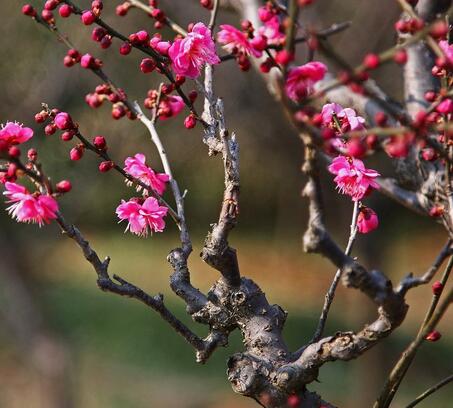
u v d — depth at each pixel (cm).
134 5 356
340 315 2444
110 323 2152
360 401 1350
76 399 1516
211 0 359
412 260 3181
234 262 295
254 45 273
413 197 395
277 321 298
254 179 3139
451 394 1736
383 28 1116
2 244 1338
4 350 1662
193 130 1280
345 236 1341
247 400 1725
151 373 1861
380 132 230
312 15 706
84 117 1147
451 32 324
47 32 1114
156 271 2897
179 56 308
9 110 1136
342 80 223
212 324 305
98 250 3056
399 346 1959
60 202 1199
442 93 259
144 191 324
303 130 227
